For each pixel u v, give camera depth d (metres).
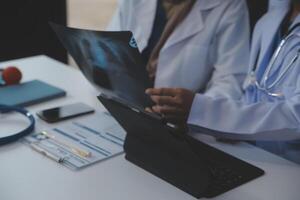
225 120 1.11
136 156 1.02
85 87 1.56
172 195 0.90
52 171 0.98
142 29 1.74
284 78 1.20
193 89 1.65
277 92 1.20
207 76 1.65
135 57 0.97
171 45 1.65
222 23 1.61
